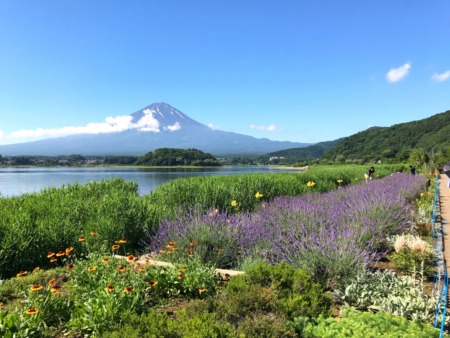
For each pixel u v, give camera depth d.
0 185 34.56
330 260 5.30
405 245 6.59
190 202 11.39
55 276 4.95
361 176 29.33
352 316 3.84
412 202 15.55
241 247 6.56
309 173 24.11
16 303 3.90
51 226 7.02
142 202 9.74
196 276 4.68
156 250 7.18
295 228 7.09
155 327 3.02
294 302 3.88
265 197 14.07
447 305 4.59
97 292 3.90
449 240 8.95
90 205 9.02
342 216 8.32
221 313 3.76
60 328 3.59
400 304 4.45
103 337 3.02
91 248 6.86
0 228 6.55
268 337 3.33
